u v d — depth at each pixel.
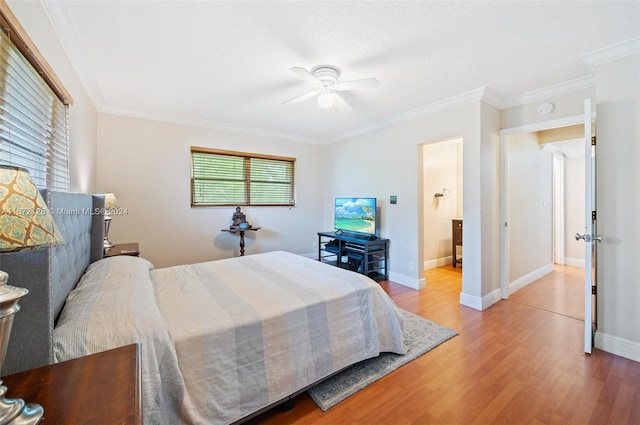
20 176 0.69
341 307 1.88
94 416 0.66
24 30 1.32
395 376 1.91
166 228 4.00
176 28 1.91
